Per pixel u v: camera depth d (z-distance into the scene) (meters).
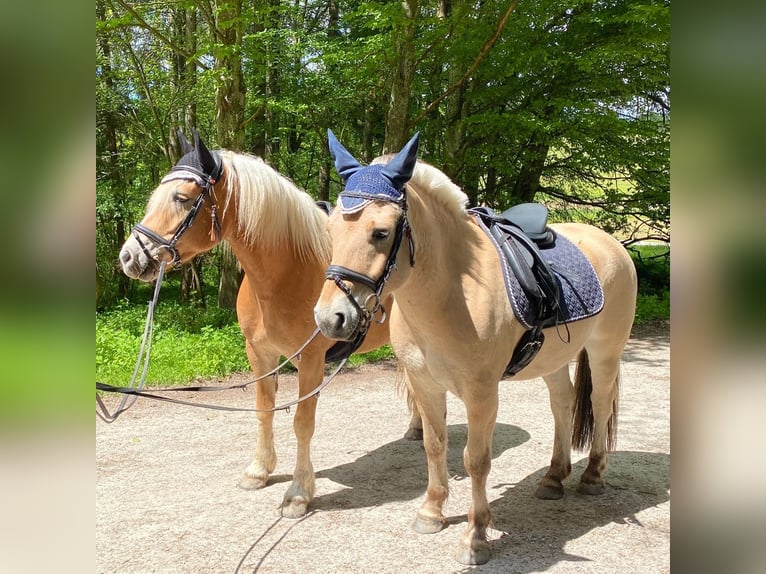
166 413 5.79
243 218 3.35
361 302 2.27
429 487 3.29
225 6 7.72
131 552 3.08
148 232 3.21
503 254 2.93
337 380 7.16
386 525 3.37
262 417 3.96
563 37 9.70
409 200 2.52
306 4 12.05
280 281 3.48
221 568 2.92
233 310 9.90
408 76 8.41
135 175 11.91
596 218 12.91
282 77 9.25
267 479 4.02
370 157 11.31
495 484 3.93
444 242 2.72
